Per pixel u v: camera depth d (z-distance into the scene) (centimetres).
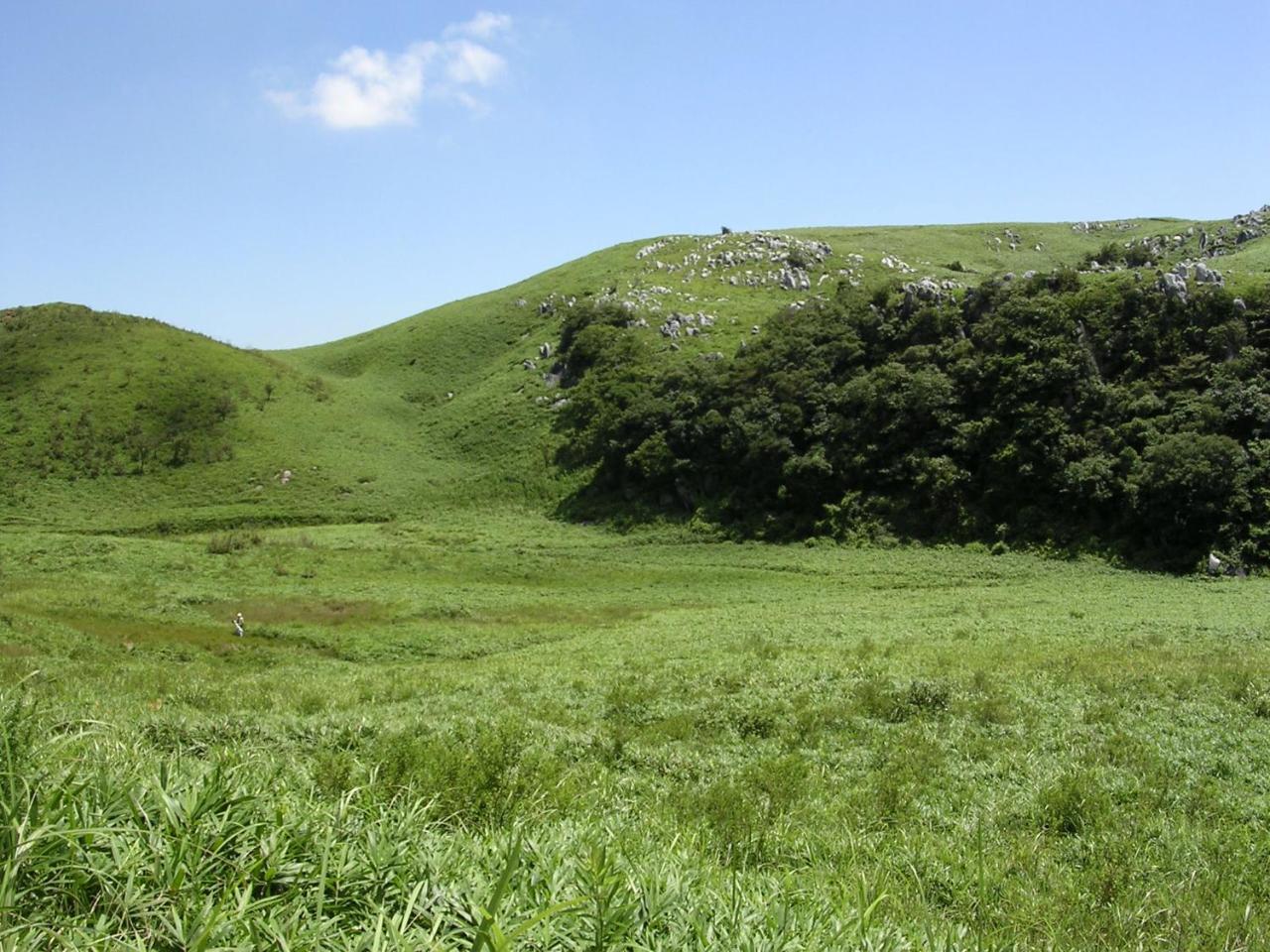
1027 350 6444
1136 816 1132
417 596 4841
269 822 544
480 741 1179
